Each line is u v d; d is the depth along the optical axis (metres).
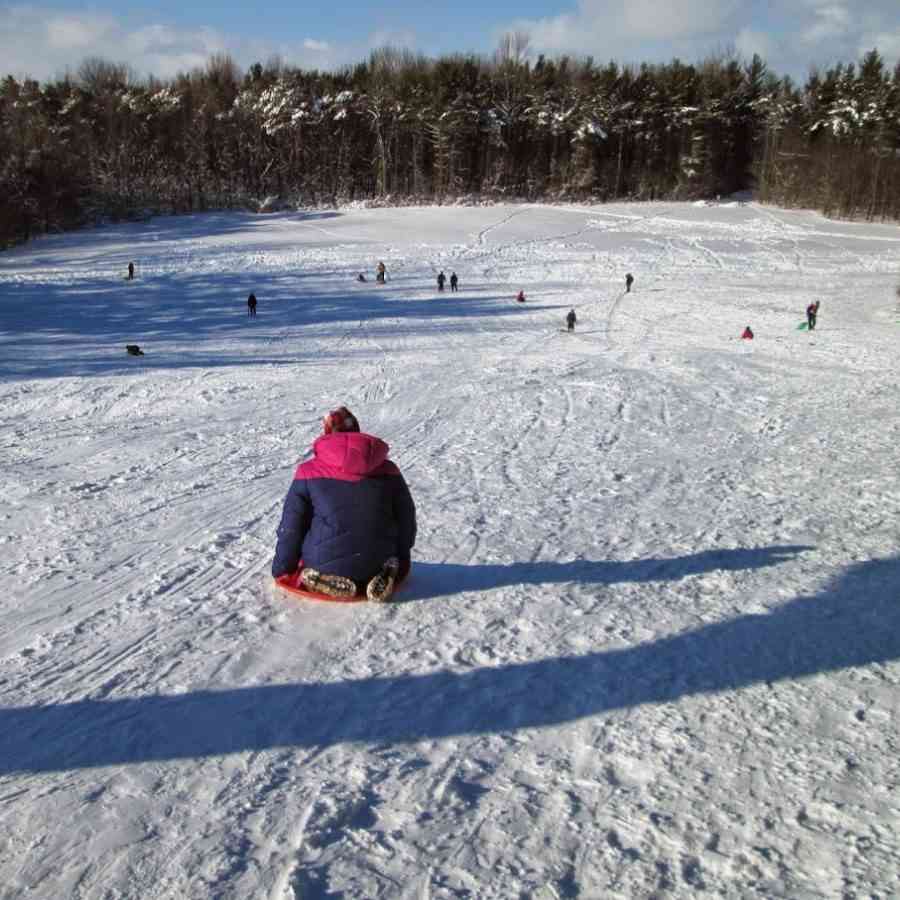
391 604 5.14
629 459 10.23
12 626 5.00
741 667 4.22
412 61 113.56
